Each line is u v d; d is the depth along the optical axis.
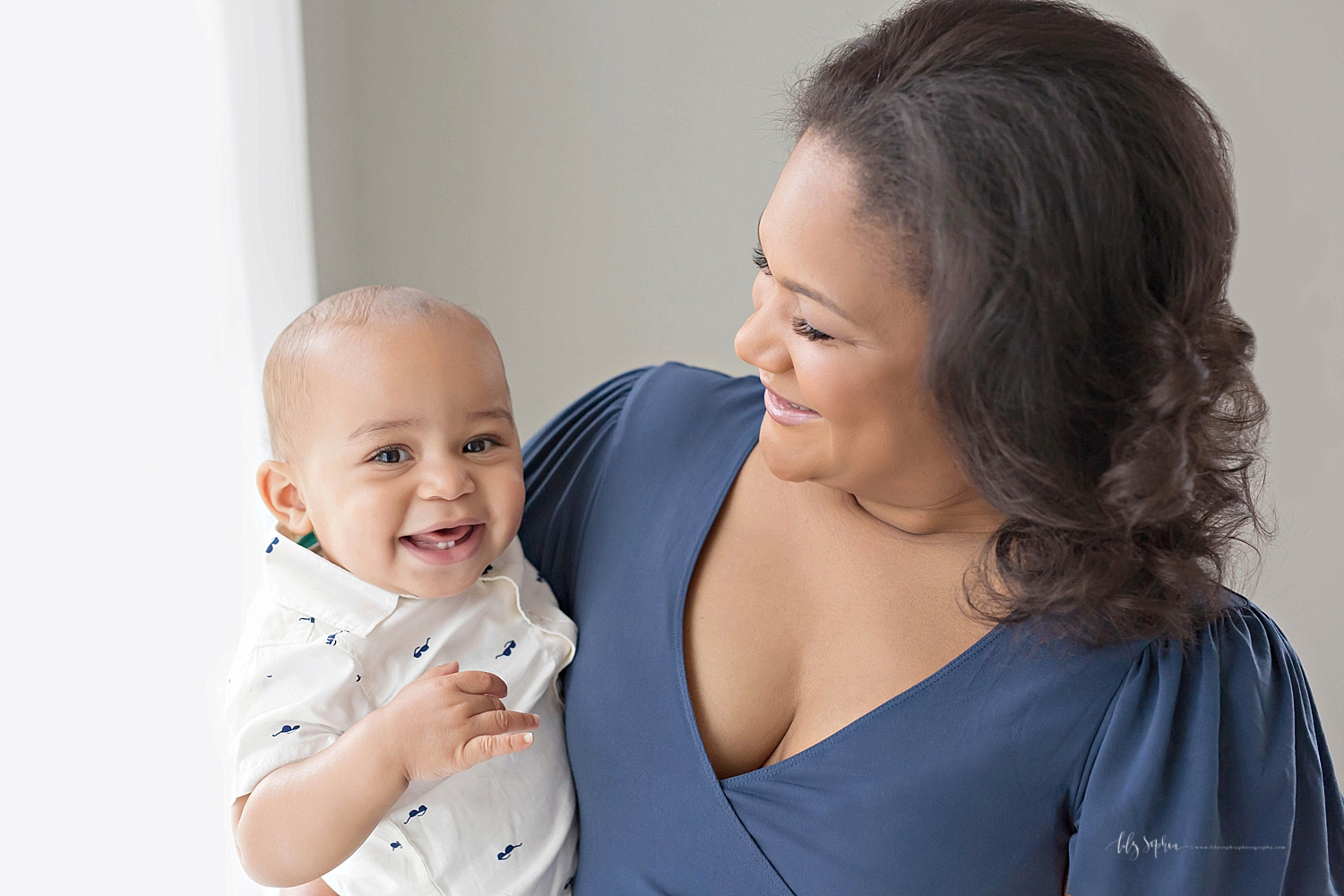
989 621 0.70
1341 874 0.73
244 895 1.14
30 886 0.91
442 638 0.85
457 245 1.94
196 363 1.13
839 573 0.75
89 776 0.97
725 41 1.87
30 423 0.91
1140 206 0.59
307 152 1.52
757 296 0.73
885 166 0.60
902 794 0.69
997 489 0.64
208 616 1.14
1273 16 1.73
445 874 0.81
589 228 1.96
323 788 0.73
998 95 0.58
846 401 0.65
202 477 1.13
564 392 2.05
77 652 0.96
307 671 0.80
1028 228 0.58
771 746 0.76
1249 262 1.83
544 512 0.98
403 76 1.83
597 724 0.81
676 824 0.76
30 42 0.91
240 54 1.25
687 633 0.78
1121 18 1.73
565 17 1.85
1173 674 0.69
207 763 1.11
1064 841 0.71
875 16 1.86
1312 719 0.74
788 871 0.71
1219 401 0.67
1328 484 1.89
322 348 0.83
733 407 0.88
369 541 0.81
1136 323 0.61
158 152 1.06
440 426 0.82
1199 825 0.67
